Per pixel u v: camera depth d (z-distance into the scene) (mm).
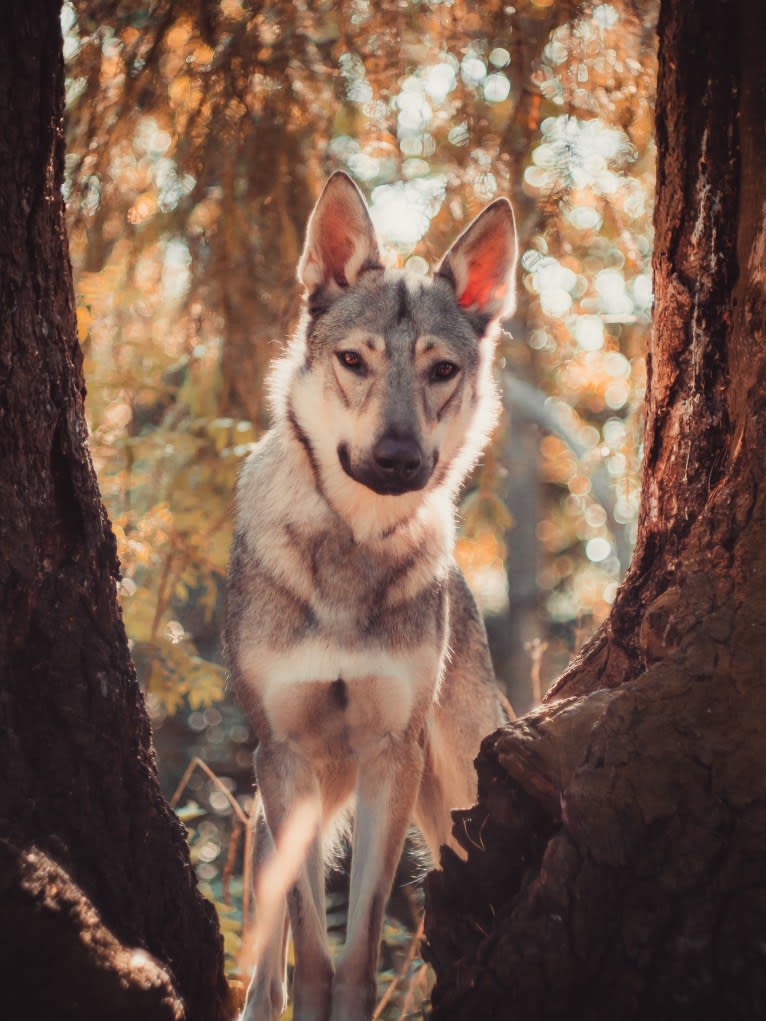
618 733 3105
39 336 3318
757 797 2947
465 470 4781
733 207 3576
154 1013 2959
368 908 4098
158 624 7262
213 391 7430
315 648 4211
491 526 7680
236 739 14594
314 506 4273
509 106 5648
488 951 3088
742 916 2859
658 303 3846
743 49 3543
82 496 3434
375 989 4051
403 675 4293
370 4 5270
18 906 2803
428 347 4383
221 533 7355
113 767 3365
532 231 5562
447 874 3410
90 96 5363
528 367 8742
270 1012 4203
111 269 5961
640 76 5242
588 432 11188
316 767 4543
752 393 3391
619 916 2953
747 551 3256
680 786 3014
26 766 3160
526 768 3275
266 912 4434
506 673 14914
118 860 3299
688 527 3670
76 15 5172
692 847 2949
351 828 5324
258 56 5340
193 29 5254
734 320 3564
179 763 14125
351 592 4242
